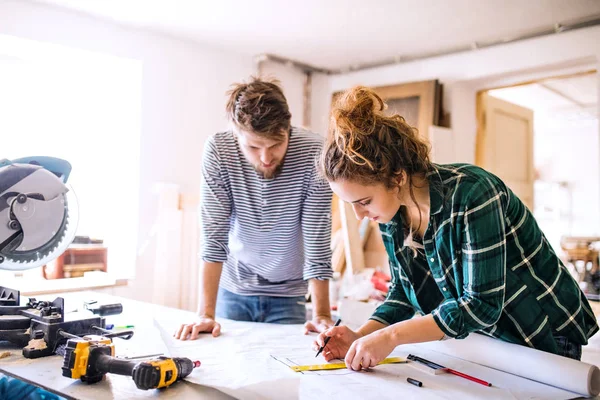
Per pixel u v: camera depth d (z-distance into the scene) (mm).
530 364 1139
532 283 1155
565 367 1075
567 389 1072
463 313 1034
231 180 1722
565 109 5891
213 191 1728
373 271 3289
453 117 3469
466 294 1055
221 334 1541
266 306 1922
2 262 1346
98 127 3051
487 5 2697
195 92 3359
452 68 3463
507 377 1168
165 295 2984
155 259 3098
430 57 3557
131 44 3053
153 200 3141
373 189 1066
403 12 2799
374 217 1141
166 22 2984
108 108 3090
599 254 4551
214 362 1211
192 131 3344
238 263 1915
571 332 1188
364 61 3771
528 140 4199
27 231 1345
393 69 3727
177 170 3266
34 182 1341
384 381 1114
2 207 1303
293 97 3918
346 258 3365
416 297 1322
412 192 1113
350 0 2645
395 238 1292
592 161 7055
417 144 1104
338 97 1169
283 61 3736
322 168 1114
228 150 1711
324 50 3504
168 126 3227
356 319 2111
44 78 2877
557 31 3008
